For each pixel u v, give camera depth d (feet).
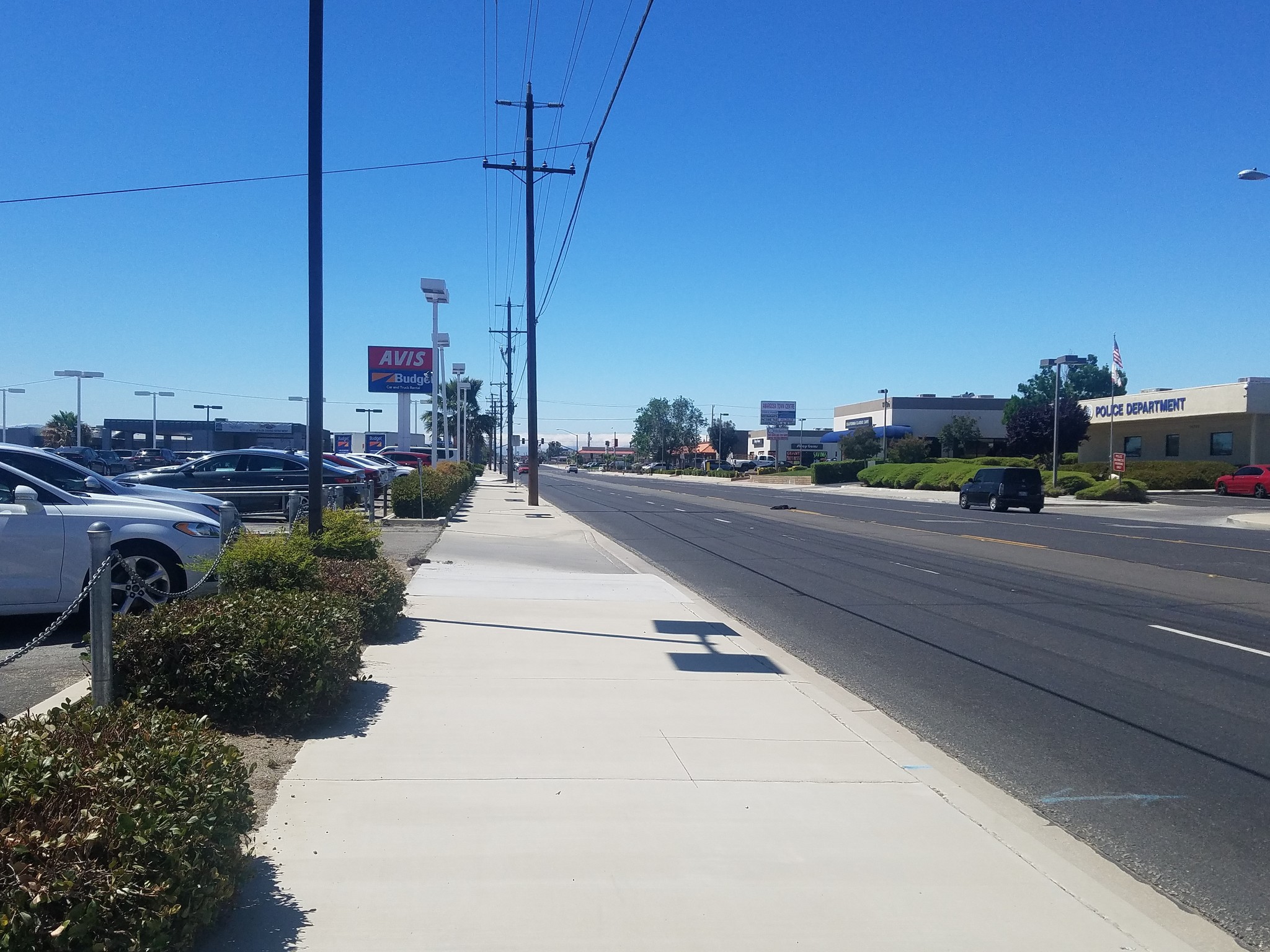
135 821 10.71
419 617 36.83
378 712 23.38
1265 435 185.78
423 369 144.66
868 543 79.56
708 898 14.23
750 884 14.73
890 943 13.16
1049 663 32.73
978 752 22.80
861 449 278.46
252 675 20.67
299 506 62.13
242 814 13.53
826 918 13.76
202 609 22.30
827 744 21.98
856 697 27.66
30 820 10.73
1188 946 13.43
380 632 32.17
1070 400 229.25
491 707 24.12
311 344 38.32
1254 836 17.99
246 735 20.79
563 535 79.36
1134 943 13.44
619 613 40.09
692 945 12.89
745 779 19.40
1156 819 18.74
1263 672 31.68
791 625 39.52
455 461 191.62
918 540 82.64
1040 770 21.59
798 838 16.52
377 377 143.54
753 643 34.17
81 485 35.68
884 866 15.55
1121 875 16.25
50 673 25.67
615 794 18.29
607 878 14.75
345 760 19.62
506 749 20.75
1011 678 30.37
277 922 13.07
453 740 21.27
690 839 16.33
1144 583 54.24
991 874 15.39
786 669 29.99
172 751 12.77
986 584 53.01
